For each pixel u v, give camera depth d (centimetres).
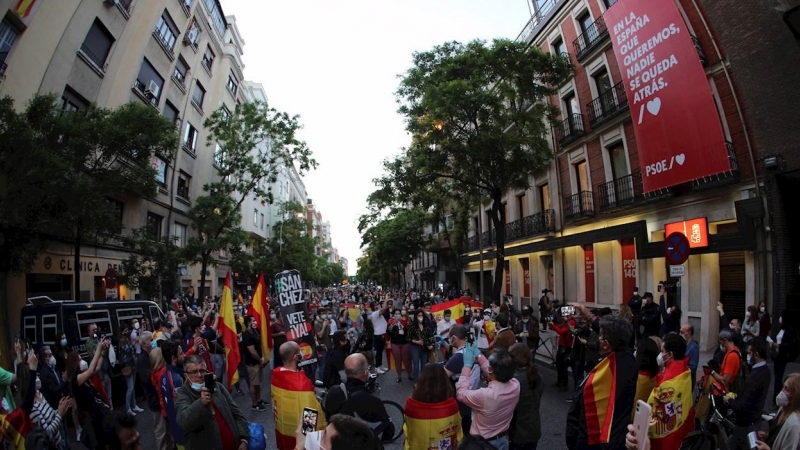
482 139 1638
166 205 2694
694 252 1478
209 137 2620
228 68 3725
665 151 1496
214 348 1066
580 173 2180
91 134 1279
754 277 1301
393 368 1341
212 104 3512
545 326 1902
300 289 826
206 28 3262
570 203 2173
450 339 627
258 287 952
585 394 396
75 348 973
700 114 1381
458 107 1606
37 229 1220
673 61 1440
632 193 1773
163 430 657
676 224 1551
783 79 1220
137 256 1872
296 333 806
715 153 1350
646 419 300
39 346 955
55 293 1756
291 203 4975
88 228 1317
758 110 1279
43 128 1221
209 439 412
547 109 1798
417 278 6488
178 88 2841
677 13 1414
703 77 1365
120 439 371
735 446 516
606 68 1920
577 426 403
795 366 1095
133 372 984
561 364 1030
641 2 1524
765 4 1241
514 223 2716
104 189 1335
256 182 2630
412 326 1184
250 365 970
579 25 2078
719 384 579
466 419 568
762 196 1277
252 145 2581
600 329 406
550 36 2284
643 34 1527
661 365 565
